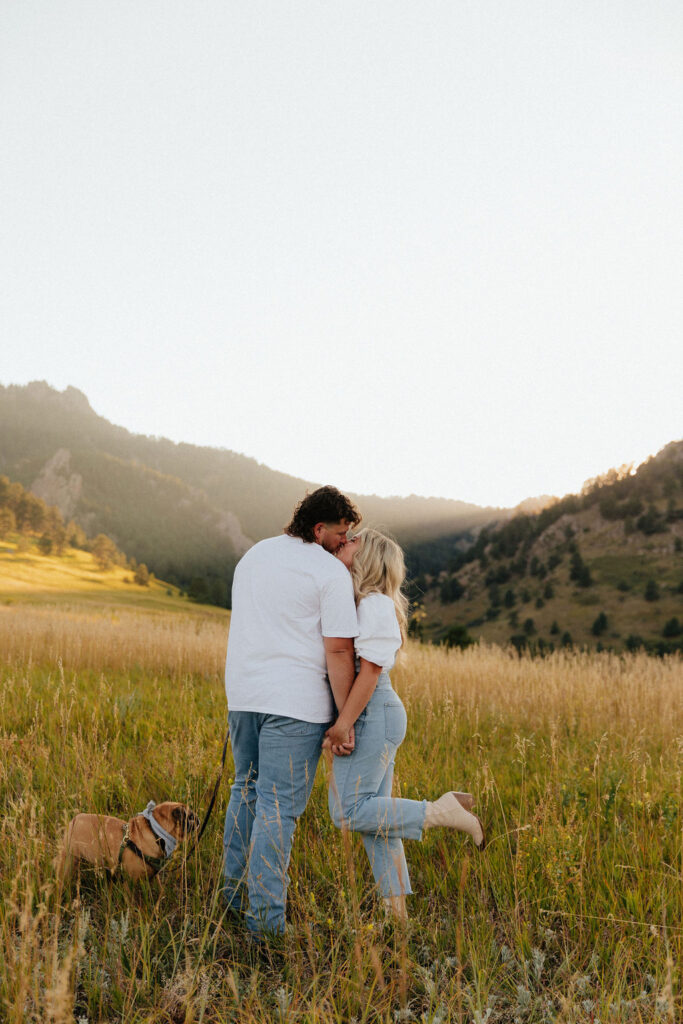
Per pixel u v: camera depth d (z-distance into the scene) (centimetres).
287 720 258
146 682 759
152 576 16388
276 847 252
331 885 274
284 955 234
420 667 850
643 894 276
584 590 13862
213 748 425
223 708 593
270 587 268
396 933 236
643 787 390
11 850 277
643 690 739
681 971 226
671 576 13462
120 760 414
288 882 258
